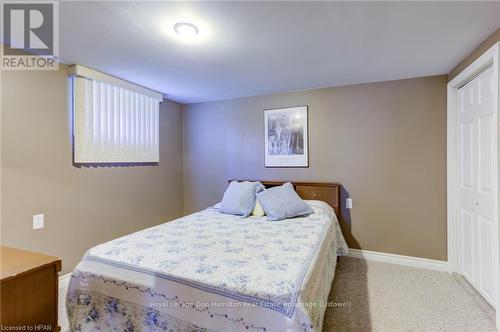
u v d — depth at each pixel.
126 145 2.93
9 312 1.11
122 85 2.79
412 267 2.72
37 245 2.17
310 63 2.35
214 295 1.19
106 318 1.44
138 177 3.16
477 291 2.16
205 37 1.85
